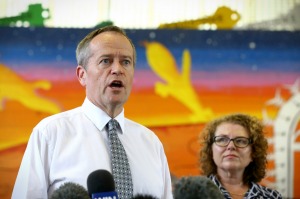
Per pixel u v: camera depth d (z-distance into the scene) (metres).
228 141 2.90
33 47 4.49
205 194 1.21
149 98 4.52
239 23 4.70
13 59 4.46
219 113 4.56
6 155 4.35
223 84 4.59
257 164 2.93
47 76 4.46
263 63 4.63
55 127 2.05
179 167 4.48
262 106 4.59
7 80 4.44
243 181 2.93
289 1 4.75
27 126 4.41
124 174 2.02
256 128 2.96
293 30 4.69
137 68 4.54
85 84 2.16
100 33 2.11
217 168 2.96
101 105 2.11
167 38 4.60
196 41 4.62
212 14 4.70
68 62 4.50
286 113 4.59
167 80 4.56
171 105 4.54
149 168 2.15
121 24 4.67
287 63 4.64
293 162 4.55
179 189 1.23
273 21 4.71
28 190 1.93
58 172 1.98
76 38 4.54
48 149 2.01
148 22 4.68
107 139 2.10
